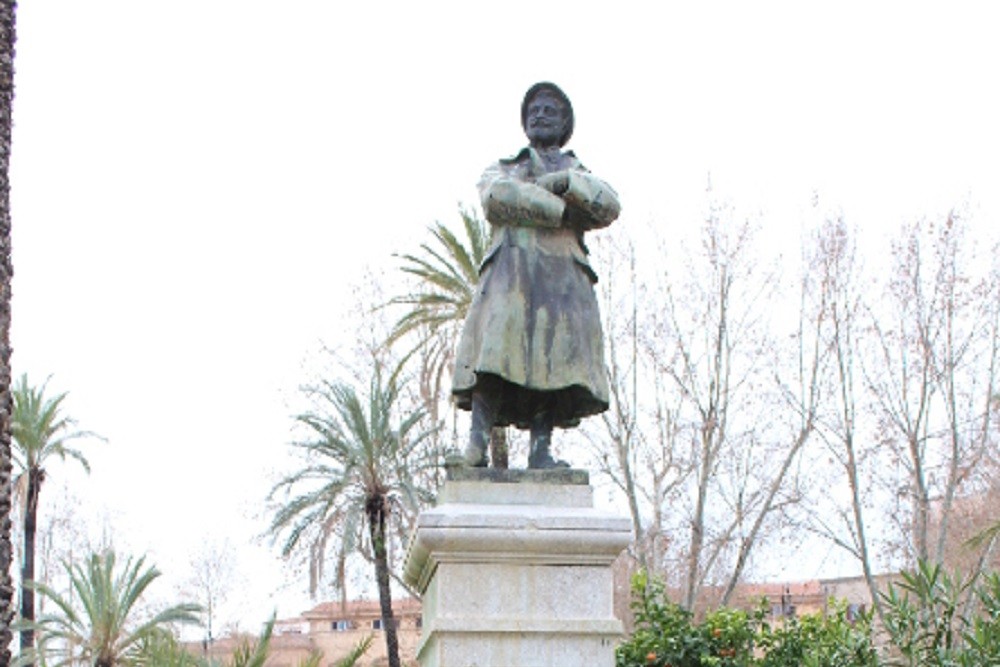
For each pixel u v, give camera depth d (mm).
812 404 30703
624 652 10367
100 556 31484
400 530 24891
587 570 6180
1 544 13148
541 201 6723
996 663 8656
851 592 33500
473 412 6684
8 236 13055
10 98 13141
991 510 30359
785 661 10516
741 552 29406
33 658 27234
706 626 10578
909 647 9039
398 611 41906
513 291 6668
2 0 13133
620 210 6895
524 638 6035
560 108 7191
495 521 6105
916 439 30125
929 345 30469
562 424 6875
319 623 53250
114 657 28094
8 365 13117
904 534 30359
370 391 25312
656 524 31172
